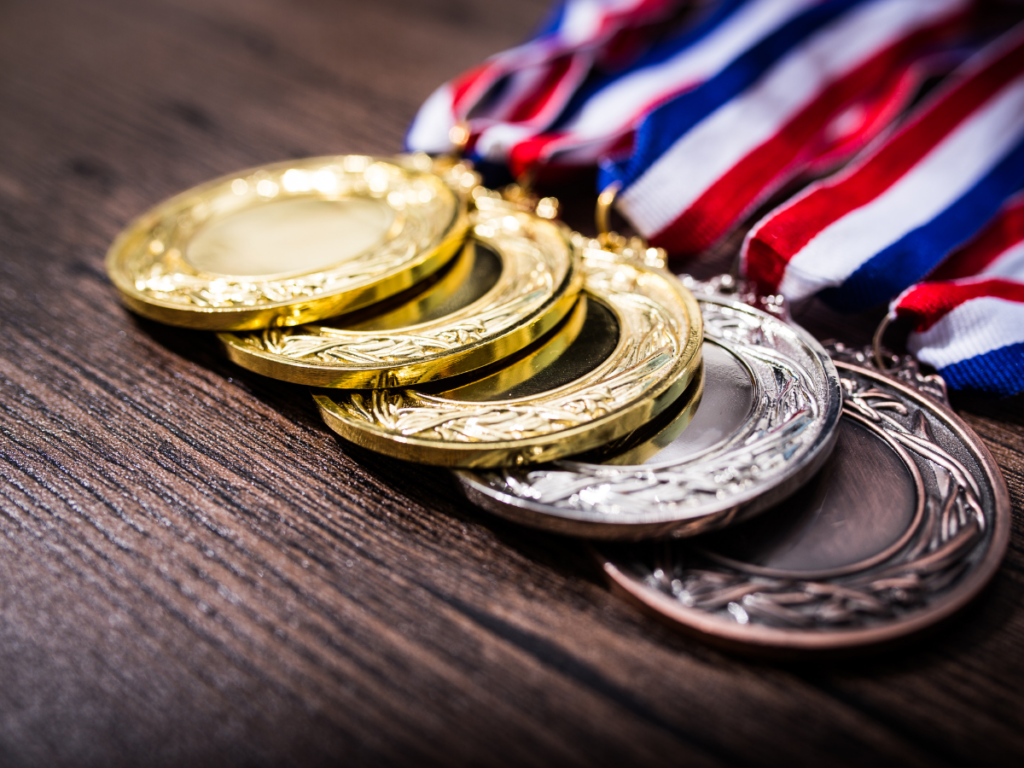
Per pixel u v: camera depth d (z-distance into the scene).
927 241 0.21
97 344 0.21
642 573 0.17
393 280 0.19
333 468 0.18
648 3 0.27
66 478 0.18
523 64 0.25
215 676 0.16
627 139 0.23
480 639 0.16
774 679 0.16
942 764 0.15
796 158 0.24
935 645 0.16
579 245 0.21
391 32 0.31
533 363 0.18
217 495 0.18
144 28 0.32
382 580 0.17
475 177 0.23
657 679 0.16
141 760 0.16
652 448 0.17
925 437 0.18
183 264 0.20
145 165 0.25
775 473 0.17
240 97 0.28
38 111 0.28
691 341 0.18
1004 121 0.23
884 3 0.26
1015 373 0.19
